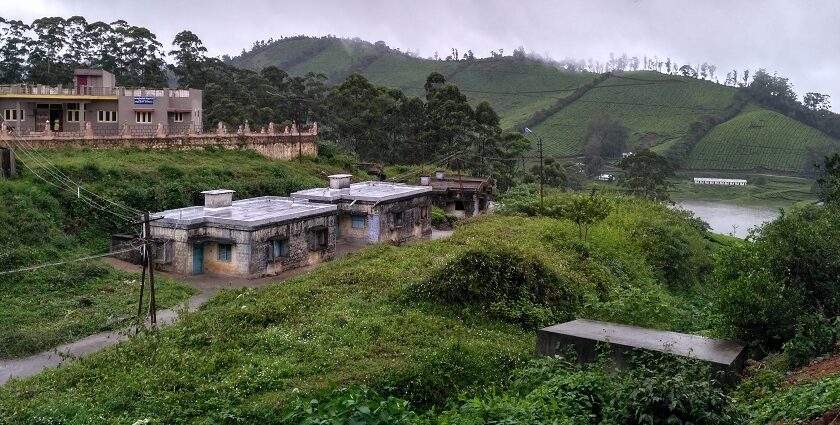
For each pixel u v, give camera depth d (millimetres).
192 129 47969
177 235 28906
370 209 36656
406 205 39594
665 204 48594
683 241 32344
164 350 16203
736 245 17703
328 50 192625
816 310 15555
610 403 10609
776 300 14617
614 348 13945
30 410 12938
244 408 12820
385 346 16344
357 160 67625
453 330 17859
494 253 21234
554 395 11703
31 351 19188
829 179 32719
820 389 10547
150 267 20438
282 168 48812
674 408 9492
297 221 31047
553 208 37906
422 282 20688
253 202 34125
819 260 15977
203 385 14117
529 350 16281
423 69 169750
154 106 47844
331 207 33469
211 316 18594
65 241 29250
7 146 33625
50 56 66750
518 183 68438
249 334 17188
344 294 21078
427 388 14258
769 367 13758
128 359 15977
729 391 12523
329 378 14148
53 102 44062
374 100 72125
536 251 23578
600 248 27906
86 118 45531
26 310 22391
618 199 40594
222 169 42906
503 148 75812
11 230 27609
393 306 19734
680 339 14656
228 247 28953
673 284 29797
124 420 12562
